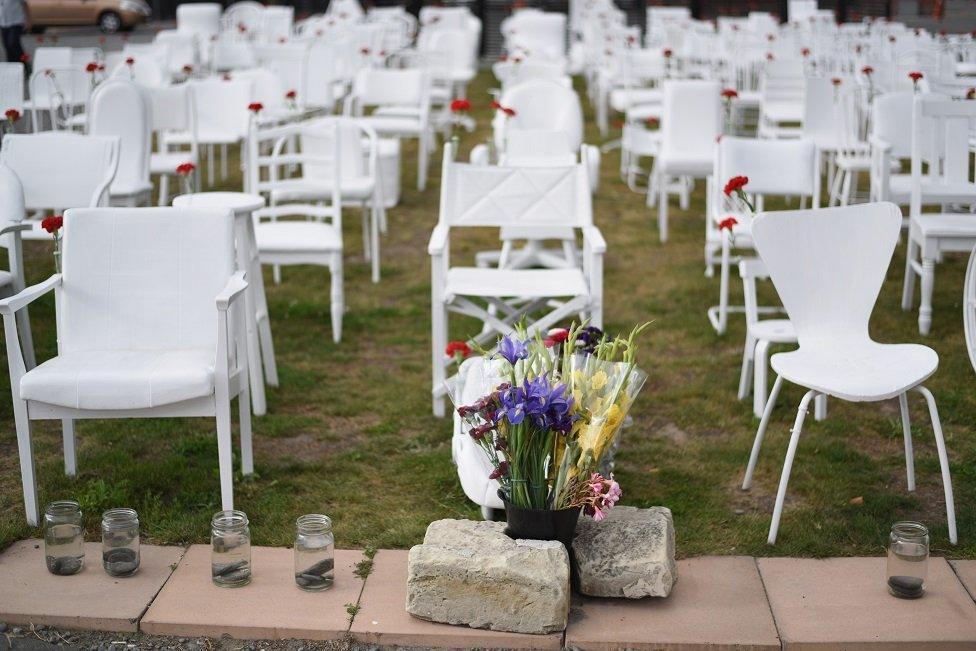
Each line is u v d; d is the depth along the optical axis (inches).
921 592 109.4
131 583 112.6
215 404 122.2
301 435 154.7
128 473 139.0
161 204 274.7
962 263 241.8
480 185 171.2
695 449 148.9
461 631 104.1
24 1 410.0
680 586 112.7
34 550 119.7
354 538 123.5
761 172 191.6
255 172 207.3
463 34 456.8
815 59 376.8
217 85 279.9
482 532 109.4
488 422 107.8
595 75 499.2
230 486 123.6
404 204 313.1
